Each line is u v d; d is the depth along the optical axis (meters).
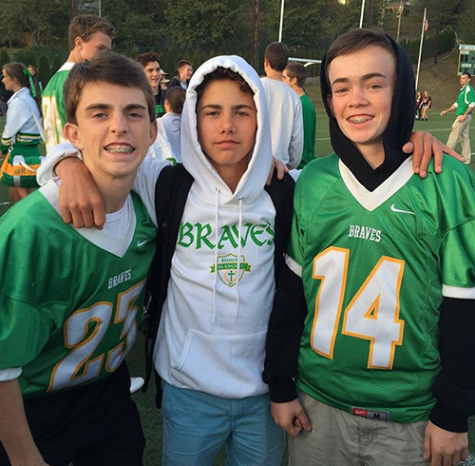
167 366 1.86
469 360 1.56
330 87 1.66
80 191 1.53
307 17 52.62
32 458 1.57
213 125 1.74
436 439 1.60
